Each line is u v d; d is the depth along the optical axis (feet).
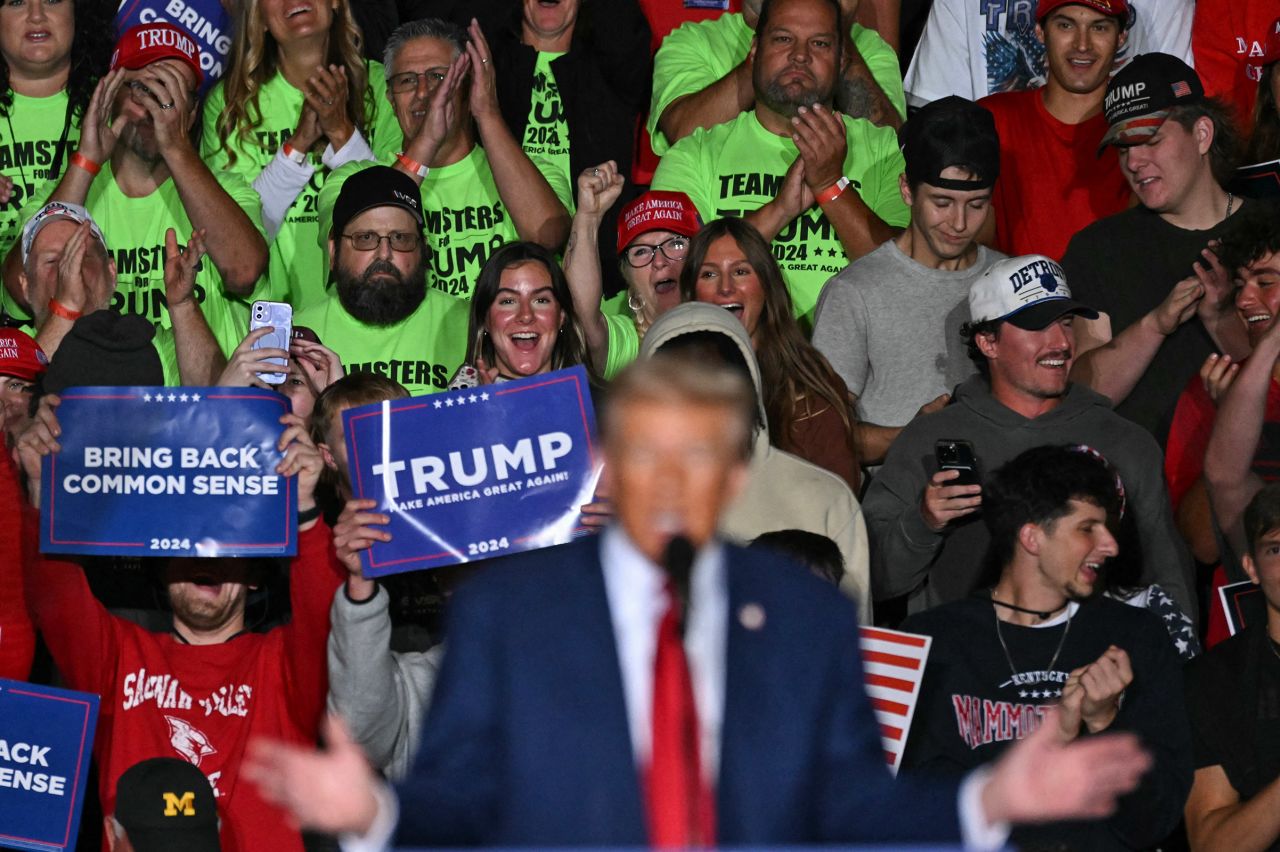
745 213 52.90
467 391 34.50
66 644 35.35
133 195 51.85
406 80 53.72
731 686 17.84
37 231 47.85
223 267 50.62
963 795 17.67
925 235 47.21
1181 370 45.78
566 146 56.95
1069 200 53.42
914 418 42.96
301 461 34.68
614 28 57.57
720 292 44.11
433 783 17.58
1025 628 34.45
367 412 34.32
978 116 46.73
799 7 52.70
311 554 34.88
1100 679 31.50
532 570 18.28
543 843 17.39
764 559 18.71
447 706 17.99
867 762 18.12
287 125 55.31
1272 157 50.14
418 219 48.34
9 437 39.37
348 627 33.35
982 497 38.24
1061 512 34.17
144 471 34.58
